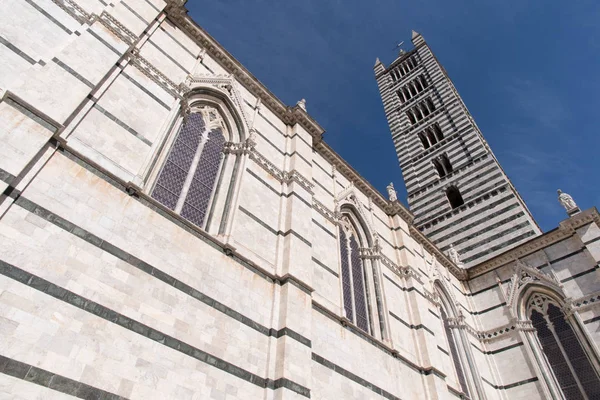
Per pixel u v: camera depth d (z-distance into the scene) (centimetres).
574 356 2672
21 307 931
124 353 1045
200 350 1209
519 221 3641
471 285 3422
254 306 1464
